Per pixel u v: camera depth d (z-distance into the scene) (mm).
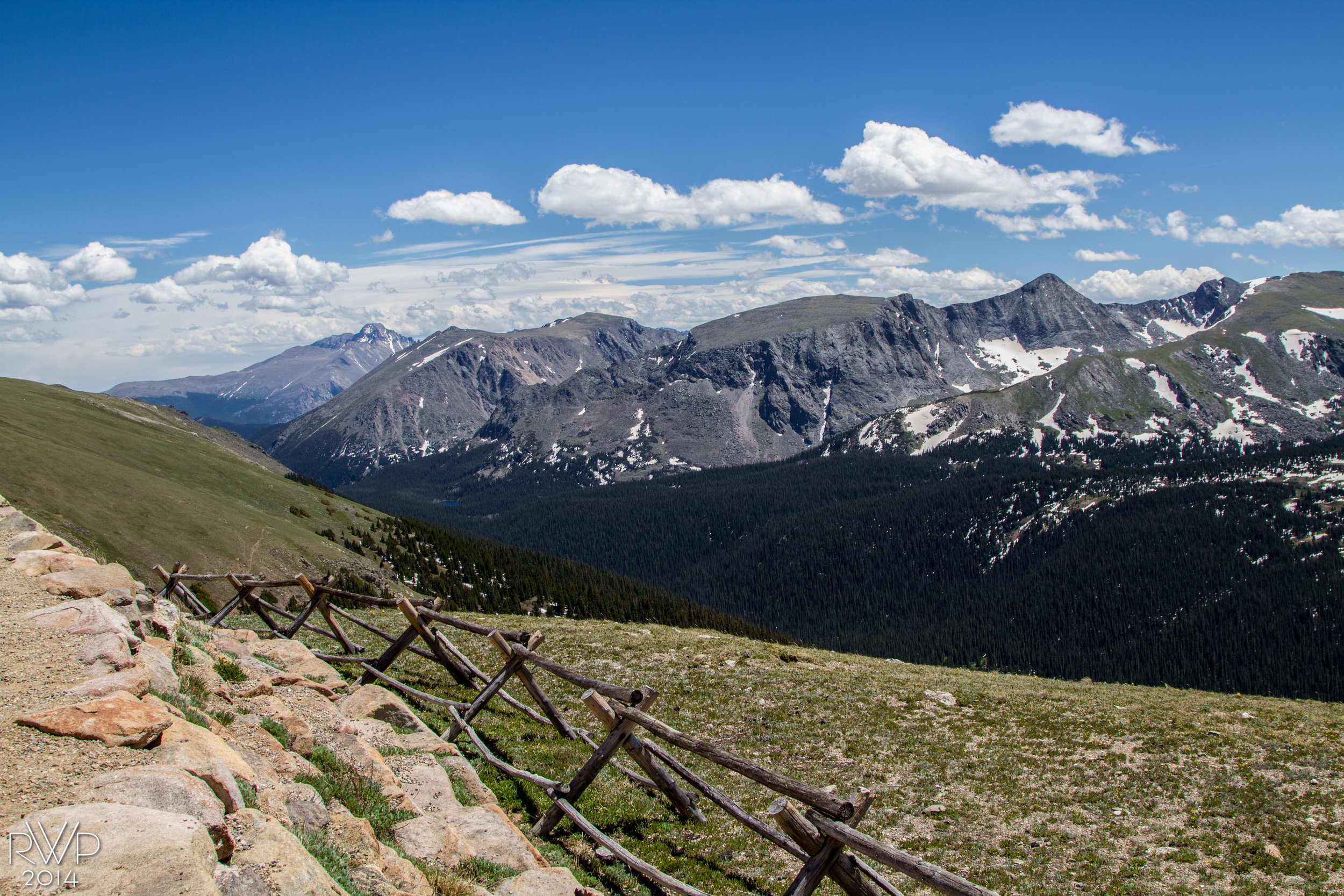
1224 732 23938
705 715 25062
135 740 8289
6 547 16812
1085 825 18203
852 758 22000
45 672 10023
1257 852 16875
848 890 10156
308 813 9258
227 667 14688
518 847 11242
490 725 19969
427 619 21250
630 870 13336
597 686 15148
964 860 16453
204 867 6168
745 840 15516
